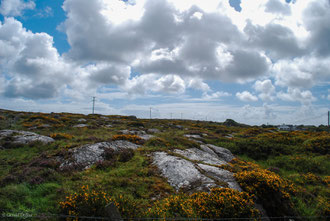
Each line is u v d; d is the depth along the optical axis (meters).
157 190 7.94
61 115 47.22
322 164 15.75
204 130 40.59
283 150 20.61
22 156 11.84
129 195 7.14
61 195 6.70
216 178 9.07
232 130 46.34
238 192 7.27
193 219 5.58
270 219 7.10
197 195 7.15
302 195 9.24
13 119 30.78
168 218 5.36
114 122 40.53
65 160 10.54
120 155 11.90
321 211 7.81
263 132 40.44
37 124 26.38
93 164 10.42
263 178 8.39
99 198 5.75
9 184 7.64
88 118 45.59
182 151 14.89
